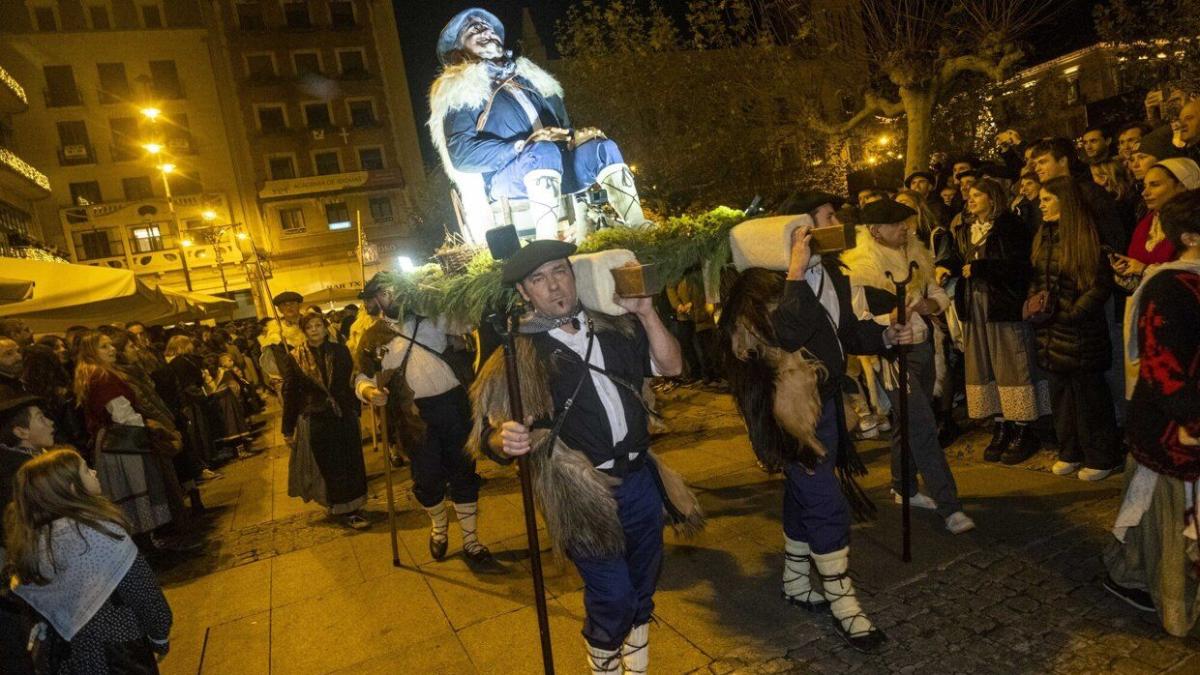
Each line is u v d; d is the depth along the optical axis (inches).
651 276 89.9
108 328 256.5
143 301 344.5
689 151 625.3
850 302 130.5
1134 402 103.4
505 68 175.6
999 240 180.4
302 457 223.3
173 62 1328.7
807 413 114.6
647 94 631.8
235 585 184.9
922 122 403.2
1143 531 107.6
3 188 1005.2
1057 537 140.7
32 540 97.2
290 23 1403.8
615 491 100.1
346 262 1421.0
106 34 1284.4
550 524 97.5
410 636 141.1
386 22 1446.9
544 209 161.3
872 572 138.3
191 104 1336.1
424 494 175.0
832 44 440.8
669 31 614.9
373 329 178.2
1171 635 106.6
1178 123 162.7
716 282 134.0
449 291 149.1
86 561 98.1
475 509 174.7
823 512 117.6
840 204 160.2
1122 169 188.1
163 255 1311.5
